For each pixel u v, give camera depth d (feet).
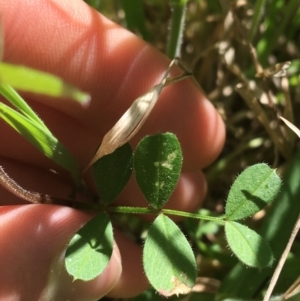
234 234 0.17
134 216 0.30
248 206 0.17
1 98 0.22
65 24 0.23
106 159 0.18
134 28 0.31
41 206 0.20
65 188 0.27
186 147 0.24
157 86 0.18
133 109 0.17
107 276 0.20
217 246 0.27
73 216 0.20
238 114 0.32
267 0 0.32
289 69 0.28
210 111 0.24
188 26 0.33
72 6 0.23
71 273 0.15
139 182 0.17
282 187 0.24
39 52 0.23
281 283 0.23
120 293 0.26
